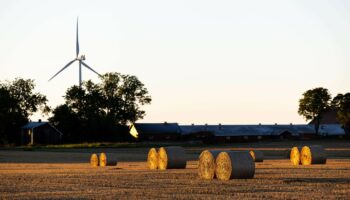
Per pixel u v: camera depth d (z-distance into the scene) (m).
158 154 43.03
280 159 61.03
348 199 23.31
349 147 99.44
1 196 24.83
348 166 44.78
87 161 60.47
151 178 33.38
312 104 168.75
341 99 167.75
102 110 149.50
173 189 26.94
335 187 27.72
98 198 23.78
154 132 143.62
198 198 23.58
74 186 28.86
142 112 152.50
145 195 24.66
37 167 47.78
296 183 29.64
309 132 161.62
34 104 154.62
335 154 71.75
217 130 149.38
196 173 36.94
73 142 135.25
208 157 33.31
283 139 152.50
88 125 137.12
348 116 165.88
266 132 153.88
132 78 152.00
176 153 42.44
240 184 29.28
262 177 33.53
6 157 70.81
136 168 44.47
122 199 23.38
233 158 32.16
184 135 146.62
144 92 152.88
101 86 151.25
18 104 150.88
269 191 26.06
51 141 133.00
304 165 46.72
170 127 147.38
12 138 138.50
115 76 151.25
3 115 139.62
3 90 148.00
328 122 181.88
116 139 138.25
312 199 23.28
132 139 142.25
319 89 170.50
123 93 150.88
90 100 146.62
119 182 30.83
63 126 136.88
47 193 25.75
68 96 146.62
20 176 35.59
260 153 54.72
